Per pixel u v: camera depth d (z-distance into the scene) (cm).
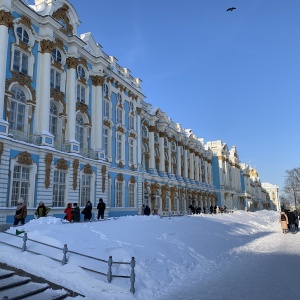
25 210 1691
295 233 2606
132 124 3712
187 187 5409
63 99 2552
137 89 3819
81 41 2741
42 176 2156
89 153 2762
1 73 1984
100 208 2409
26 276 937
